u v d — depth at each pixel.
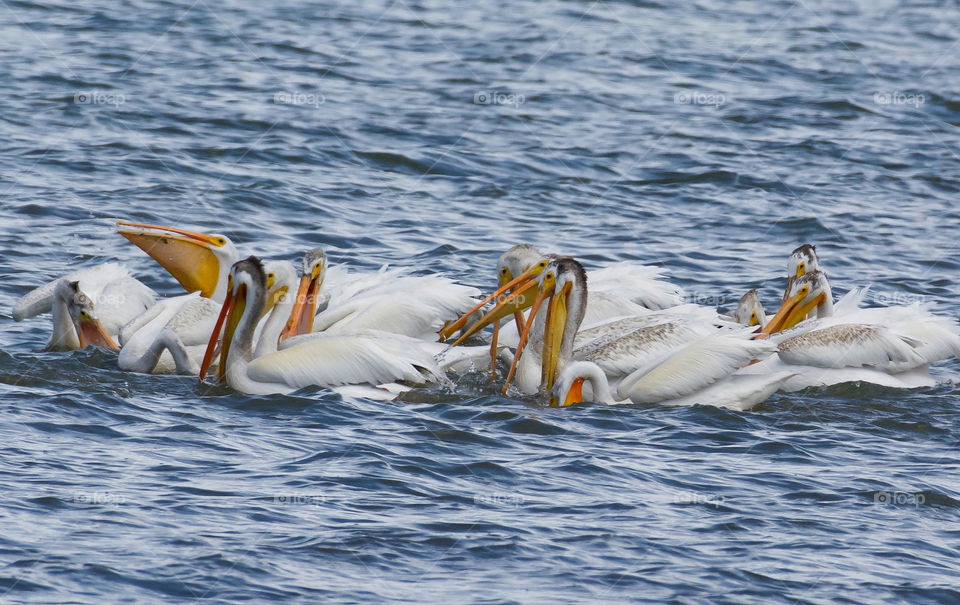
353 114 29.16
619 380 15.24
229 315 14.52
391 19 40.22
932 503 11.15
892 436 13.29
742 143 28.92
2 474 10.53
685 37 39.88
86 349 15.91
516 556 9.56
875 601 9.07
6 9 37.06
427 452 11.93
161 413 12.84
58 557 9.04
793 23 42.91
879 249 22.41
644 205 24.67
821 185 26.14
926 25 43.44
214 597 8.63
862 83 35.00
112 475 10.76
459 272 20.12
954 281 20.78
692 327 15.61
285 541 9.59
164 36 35.56
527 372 15.27
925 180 26.81
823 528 10.41
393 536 9.80
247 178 24.20
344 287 17.81
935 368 17.08
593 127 29.64
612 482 11.33
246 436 12.18
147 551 9.25
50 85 29.39
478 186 25.12
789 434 13.22
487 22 40.62
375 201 23.84
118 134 26.23
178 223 21.56
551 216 23.70
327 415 13.07
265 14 39.44
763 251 22.19
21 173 23.36
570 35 39.28
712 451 12.47
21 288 18.28
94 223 21.22
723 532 10.24
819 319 16.28
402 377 14.25
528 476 11.39
